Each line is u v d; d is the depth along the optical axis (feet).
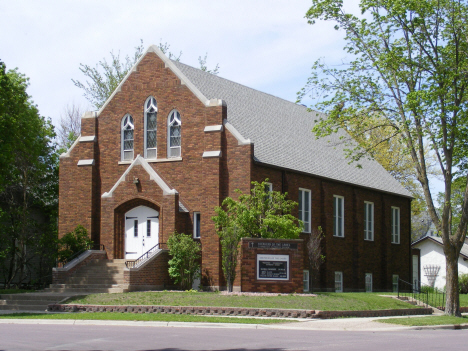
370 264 143.84
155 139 116.47
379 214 149.69
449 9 91.35
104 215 113.91
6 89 114.01
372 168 159.33
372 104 96.27
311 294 95.86
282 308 82.74
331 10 95.71
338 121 99.66
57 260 115.85
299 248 97.09
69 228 120.26
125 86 119.65
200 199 109.91
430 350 49.65
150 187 110.22
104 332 61.98
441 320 82.94
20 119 123.85
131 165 112.68
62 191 121.80
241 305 83.61
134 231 113.29
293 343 53.72
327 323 74.69
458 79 93.56
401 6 89.71
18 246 133.08
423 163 96.32
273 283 95.55
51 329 65.05
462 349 50.70
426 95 86.63
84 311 85.20
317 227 126.62
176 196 108.37
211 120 110.83
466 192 94.99
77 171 120.67
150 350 48.01
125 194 112.37
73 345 50.83
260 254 96.02
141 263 101.24
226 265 99.40
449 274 95.25
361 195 142.41
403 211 160.66
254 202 103.04
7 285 129.90
